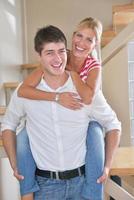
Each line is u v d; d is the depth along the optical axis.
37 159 1.42
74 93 1.39
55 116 1.36
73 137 1.38
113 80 2.13
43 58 1.35
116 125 1.49
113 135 1.48
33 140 1.42
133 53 3.08
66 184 1.41
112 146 1.47
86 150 1.42
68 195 1.43
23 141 1.43
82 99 1.38
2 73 3.39
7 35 3.65
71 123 1.37
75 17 4.53
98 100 1.43
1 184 2.89
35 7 4.54
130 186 2.74
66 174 1.40
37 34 1.37
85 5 4.52
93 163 1.40
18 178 1.42
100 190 1.42
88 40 1.65
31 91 1.37
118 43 2.03
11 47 3.79
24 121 1.48
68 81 1.41
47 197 1.43
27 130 1.44
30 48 4.54
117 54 2.11
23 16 4.43
